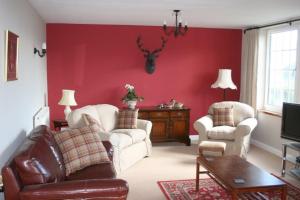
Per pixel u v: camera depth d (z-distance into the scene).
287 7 4.29
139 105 6.36
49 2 4.02
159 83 6.40
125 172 4.46
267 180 2.92
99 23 5.96
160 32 6.29
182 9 4.46
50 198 2.17
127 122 5.16
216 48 6.55
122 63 6.21
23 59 3.58
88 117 4.36
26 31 3.80
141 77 6.31
